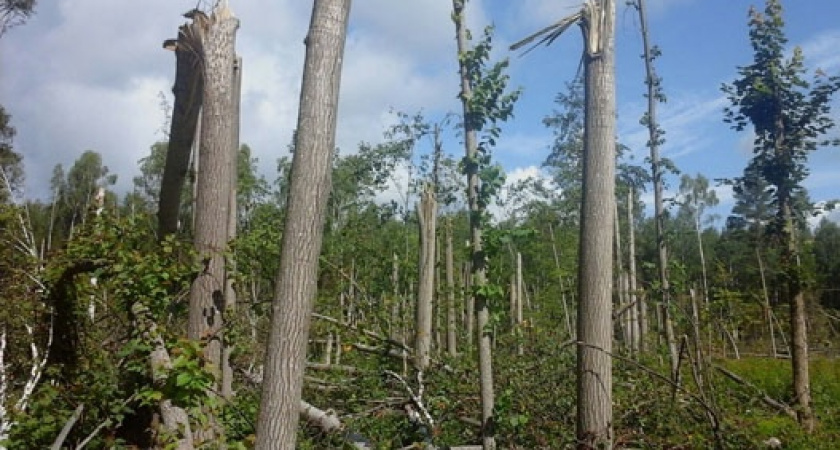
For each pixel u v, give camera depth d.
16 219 8.20
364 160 22.14
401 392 10.60
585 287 6.89
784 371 16.97
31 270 8.06
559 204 25.28
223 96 8.01
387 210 22.22
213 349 7.73
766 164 13.85
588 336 6.80
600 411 6.68
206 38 8.05
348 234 19.25
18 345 7.52
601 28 7.13
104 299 8.36
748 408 10.55
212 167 7.93
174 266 7.54
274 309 5.04
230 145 8.04
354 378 10.88
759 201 14.24
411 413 9.60
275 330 5.00
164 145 18.28
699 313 13.24
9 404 6.54
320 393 10.79
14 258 7.98
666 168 14.32
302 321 5.02
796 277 13.26
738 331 18.14
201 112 8.41
